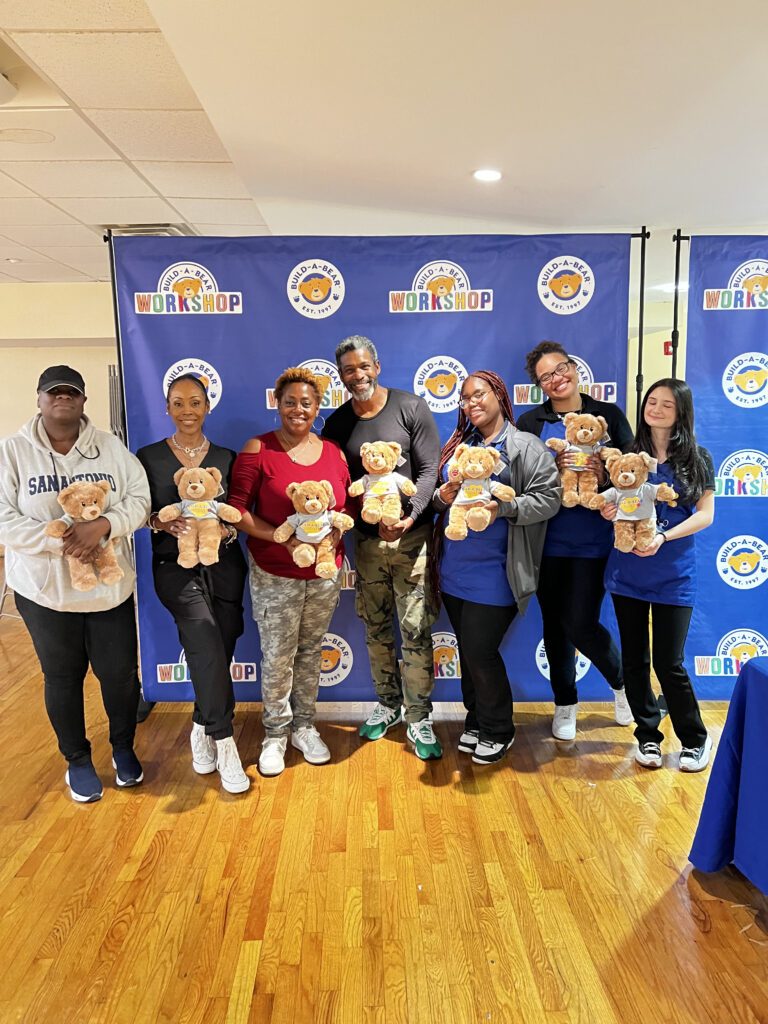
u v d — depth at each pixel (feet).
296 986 5.75
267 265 9.72
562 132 8.64
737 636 10.52
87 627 8.24
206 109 8.15
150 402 9.89
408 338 9.90
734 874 7.07
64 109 9.66
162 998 5.66
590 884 6.90
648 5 5.93
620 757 9.33
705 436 10.19
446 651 10.54
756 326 10.03
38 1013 5.55
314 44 6.68
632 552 8.46
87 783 8.54
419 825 7.89
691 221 12.60
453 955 6.04
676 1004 5.52
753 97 7.66
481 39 6.54
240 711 10.93
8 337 23.73
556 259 9.80
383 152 9.41
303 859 7.34
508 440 8.37
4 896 6.88
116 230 16.05
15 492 7.72
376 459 8.43
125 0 7.04
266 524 8.55
